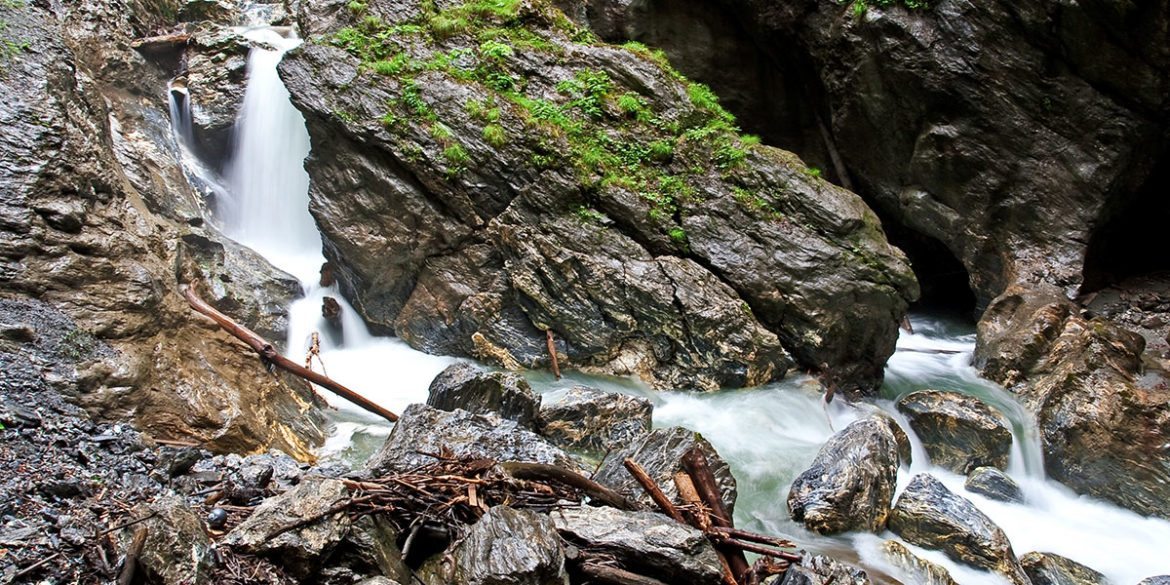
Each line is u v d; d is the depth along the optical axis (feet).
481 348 40.88
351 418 32.99
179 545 15.16
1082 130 46.39
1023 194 48.44
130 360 25.76
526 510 18.06
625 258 39.91
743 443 33.45
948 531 26.17
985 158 48.80
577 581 17.38
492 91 43.09
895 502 28.32
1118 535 30.91
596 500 20.43
